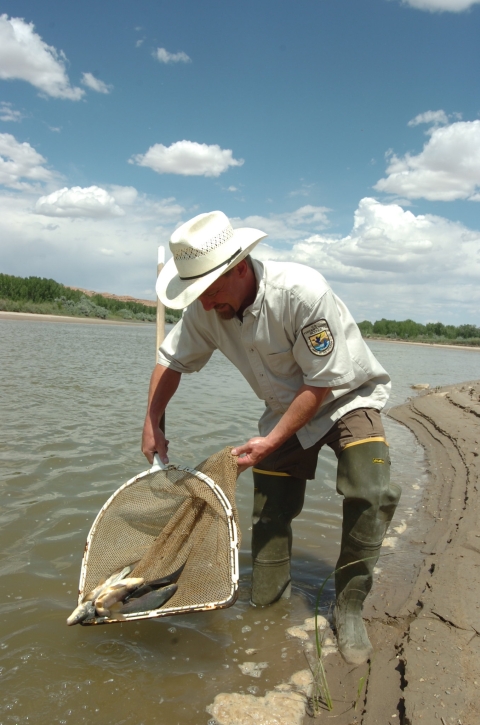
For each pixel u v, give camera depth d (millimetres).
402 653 2674
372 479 2723
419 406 11023
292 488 3199
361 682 2418
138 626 2998
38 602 3141
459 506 4996
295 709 2404
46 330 29375
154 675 2600
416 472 6559
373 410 2846
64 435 6523
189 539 2820
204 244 2508
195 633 2959
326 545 4125
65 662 2652
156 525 2941
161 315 4730
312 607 3258
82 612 2498
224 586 2527
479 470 6121
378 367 2936
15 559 3596
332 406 2873
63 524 4117
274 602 3264
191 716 2348
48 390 9695
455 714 2223
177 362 3168
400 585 3490
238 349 3000
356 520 2770
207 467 2842
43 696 2422
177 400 9773
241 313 2842
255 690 2525
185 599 2602
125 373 13031
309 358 2656
